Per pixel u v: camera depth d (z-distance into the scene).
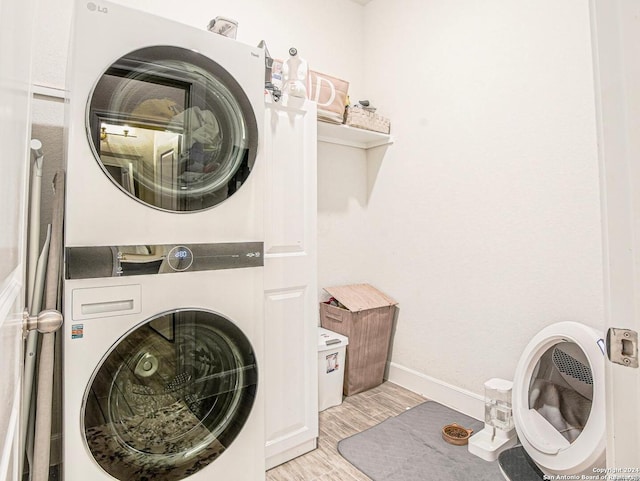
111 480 1.12
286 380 1.76
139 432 1.17
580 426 1.59
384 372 2.72
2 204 0.47
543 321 1.88
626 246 0.53
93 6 1.11
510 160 2.02
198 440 1.28
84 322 1.09
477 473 1.66
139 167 1.19
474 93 2.20
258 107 1.45
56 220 1.28
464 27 2.25
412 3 2.60
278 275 1.74
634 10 0.52
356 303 2.50
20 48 0.55
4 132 0.45
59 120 1.72
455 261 2.31
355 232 2.94
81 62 1.09
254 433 1.41
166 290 1.23
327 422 2.13
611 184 0.55
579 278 1.75
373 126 2.65
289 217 1.80
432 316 2.45
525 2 1.95
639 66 0.52
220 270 1.34
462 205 2.27
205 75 1.31
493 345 2.11
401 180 2.68
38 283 1.29
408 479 1.63
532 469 1.62
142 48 1.18
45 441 1.11
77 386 1.08
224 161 1.36
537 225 1.91
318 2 2.74
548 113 1.86
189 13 2.12
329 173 2.78
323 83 2.35
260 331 1.45
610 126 0.55
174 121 1.25
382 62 2.85
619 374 0.54
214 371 1.32
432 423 2.11
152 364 1.20
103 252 1.12
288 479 1.63
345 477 1.65
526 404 1.72
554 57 1.83
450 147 2.34
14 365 0.65
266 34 2.45
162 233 1.23
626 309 0.54
